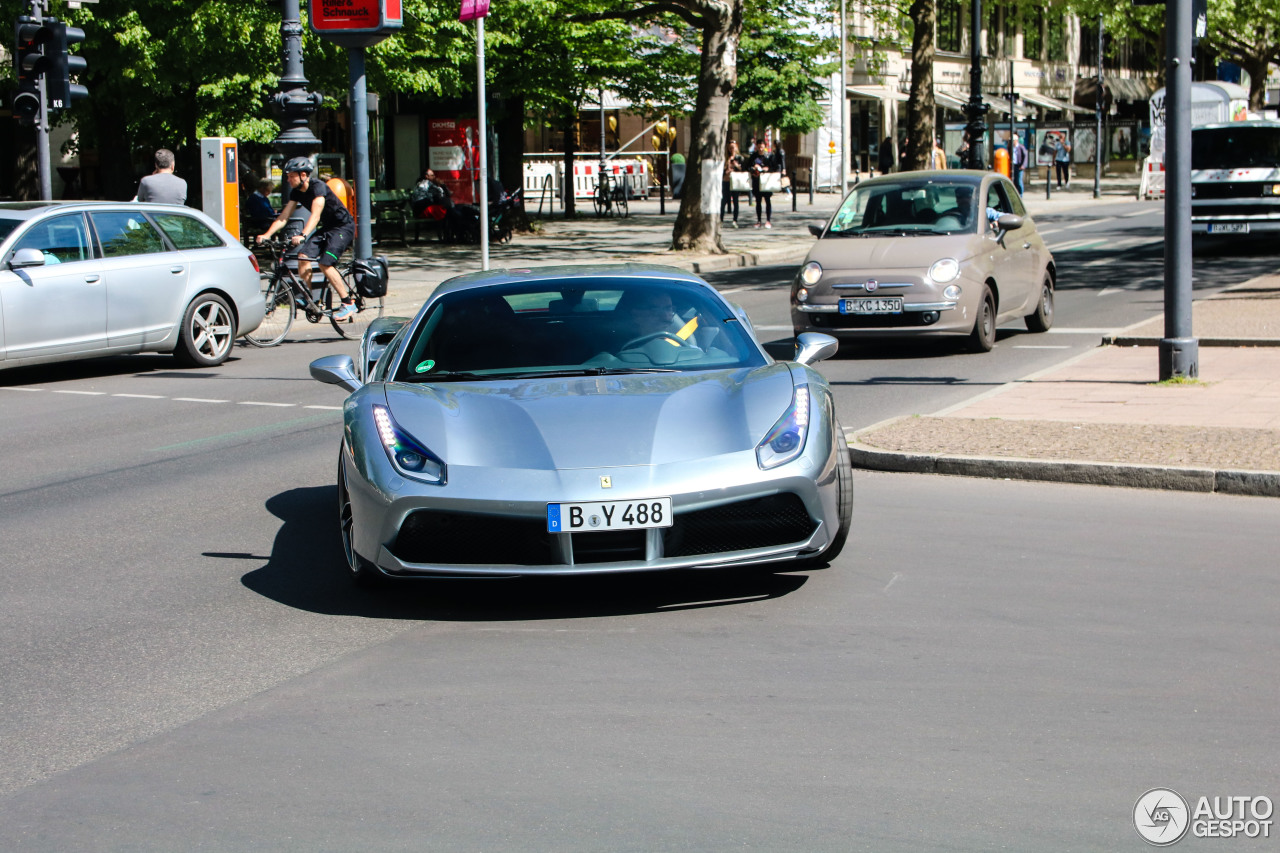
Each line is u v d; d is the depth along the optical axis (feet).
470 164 116.37
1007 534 23.79
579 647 18.16
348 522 21.17
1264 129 88.99
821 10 168.14
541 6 102.17
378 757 14.57
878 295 46.06
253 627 19.45
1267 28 178.19
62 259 46.14
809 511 19.58
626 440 19.34
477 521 18.84
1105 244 97.04
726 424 19.84
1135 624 18.69
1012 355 46.98
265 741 15.12
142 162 106.22
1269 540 23.11
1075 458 27.84
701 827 12.69
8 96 89.76
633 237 112.68
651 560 18.76
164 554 23.91
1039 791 13.37
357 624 19.52
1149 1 36.70
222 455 33.30
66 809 13.44
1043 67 246.68
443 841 12.52
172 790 13.84
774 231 119.03
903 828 12.60
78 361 53.11
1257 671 16.74
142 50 77.20
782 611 19.58
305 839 12.64
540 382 21.49
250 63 81.41
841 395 39.17
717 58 94.48
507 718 15.64
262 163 102.83
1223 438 29.37
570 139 139.64
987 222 49.39
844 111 134.31
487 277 24.89
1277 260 83.46
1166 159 37.04
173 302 48.91
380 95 107.76
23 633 19.43
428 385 21.72
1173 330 37.40
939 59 214.28
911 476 28.63
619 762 14.29
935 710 15.61
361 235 64.80
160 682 17.20
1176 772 13.78
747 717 15.49
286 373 48.57
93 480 30.55
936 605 19.74
